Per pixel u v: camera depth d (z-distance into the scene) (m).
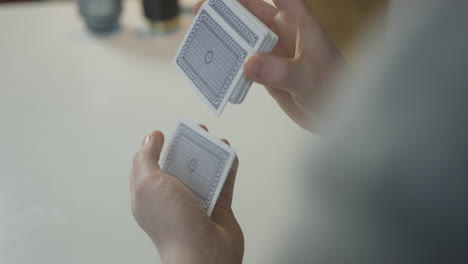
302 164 0.30
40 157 1.10
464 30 0.22
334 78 0.62
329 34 0.71
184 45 0.75
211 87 0.71
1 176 1.05
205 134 0.74
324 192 0.28
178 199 0.56
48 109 1.25
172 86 1.33
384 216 0.25
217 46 0.70
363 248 0.26
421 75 0.23
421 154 0.24
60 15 1.69
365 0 0.64
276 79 0.60
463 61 0.22
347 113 0.27
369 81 0.26
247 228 0.90
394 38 0.25
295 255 0.29
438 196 0.23
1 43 1.54
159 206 0.57
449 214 0.23
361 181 0.26
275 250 0.32
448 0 0.23
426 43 0.23
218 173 0.70
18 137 1.16
